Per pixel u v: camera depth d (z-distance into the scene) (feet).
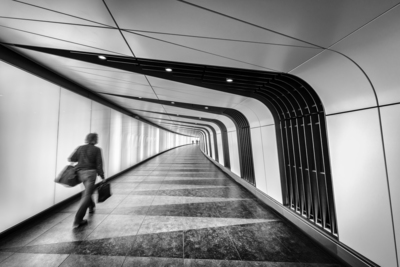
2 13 5.96
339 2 3.91
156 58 8.96
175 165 37.01
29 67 10.51
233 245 8.75
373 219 6.39
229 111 21.66
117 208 13.48
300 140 10.99
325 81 7.56
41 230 9.95
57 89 13.02
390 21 4.32
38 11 5.69
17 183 9.88
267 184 14.73
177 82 12.48
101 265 7.22
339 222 7.80
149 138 45.62
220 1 4.27
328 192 8.73
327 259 7.84
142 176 25.57
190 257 7.80
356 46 5.47
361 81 6.28
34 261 7.43
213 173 28.30
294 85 9.75
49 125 12.26
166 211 12.98
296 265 7.45
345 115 7.34
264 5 4.26
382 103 5.94
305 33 5.35
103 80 14.10
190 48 7.36
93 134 11.55
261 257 7.90
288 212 11.40
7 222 9.31
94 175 11.10
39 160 11.40
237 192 17.89
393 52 4.99
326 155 8.87
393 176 5.74
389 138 5.80
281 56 7.11
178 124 53.83
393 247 5.80
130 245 8.63
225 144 31.04
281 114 12.87
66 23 6.34
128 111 29.32
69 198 14.34
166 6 4.74
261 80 10.67
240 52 7.22
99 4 4.95
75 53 9.62
